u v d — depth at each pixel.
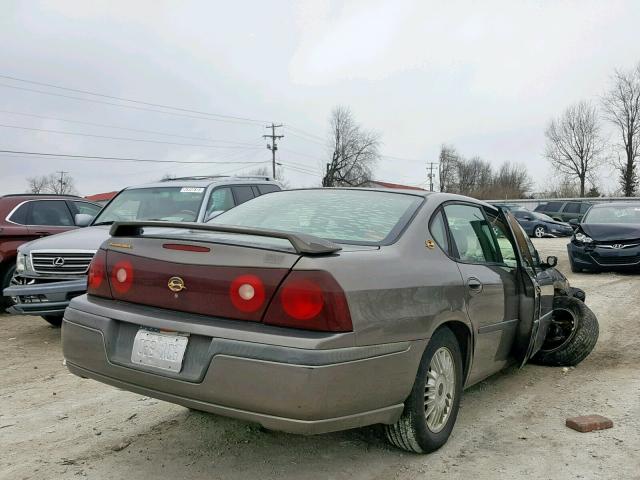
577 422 4.01
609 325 7.58
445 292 3.50
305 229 3.65
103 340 3.20
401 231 3.54
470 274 3.84
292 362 2.69
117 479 3.24
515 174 93.56
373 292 2.98
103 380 3.27
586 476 3.31
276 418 2.73
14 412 4.32
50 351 6.36
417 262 3.43
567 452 3.63
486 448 3.69
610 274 12.84
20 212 8.68
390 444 3.54
